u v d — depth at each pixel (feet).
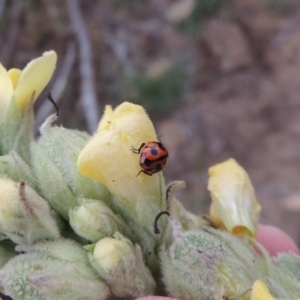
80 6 1.44
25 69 0.35
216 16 1.56
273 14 1.59
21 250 0.32
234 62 1.47
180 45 1.49
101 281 0.31
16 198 0.31
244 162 1.27
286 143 1.29
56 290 0.30
